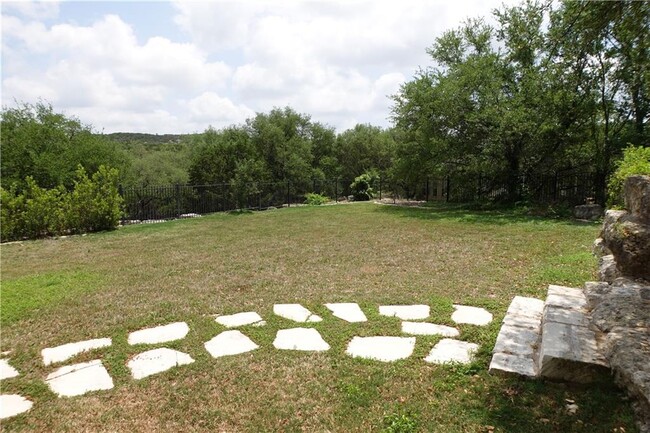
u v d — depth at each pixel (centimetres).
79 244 1140
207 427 300
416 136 1917
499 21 1616
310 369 377
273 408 319
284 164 3153
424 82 1883
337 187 2933
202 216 1822
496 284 630
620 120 1612
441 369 365
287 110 3700
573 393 305
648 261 455
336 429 290
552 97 1451
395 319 495
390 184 2719
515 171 1723
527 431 272
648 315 340
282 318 507
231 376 369
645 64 623
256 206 2192
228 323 497
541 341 368
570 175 1636
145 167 3462
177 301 586
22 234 1260
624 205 627
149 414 318
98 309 561
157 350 427
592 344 335
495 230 1170
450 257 832
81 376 379
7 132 2398
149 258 908
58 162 2347
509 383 330
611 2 496
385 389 339
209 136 3516
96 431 300
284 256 888
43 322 516
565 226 1184
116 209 1438
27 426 307
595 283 487
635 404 274
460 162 1852
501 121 1526
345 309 536
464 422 288
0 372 390
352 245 1002
